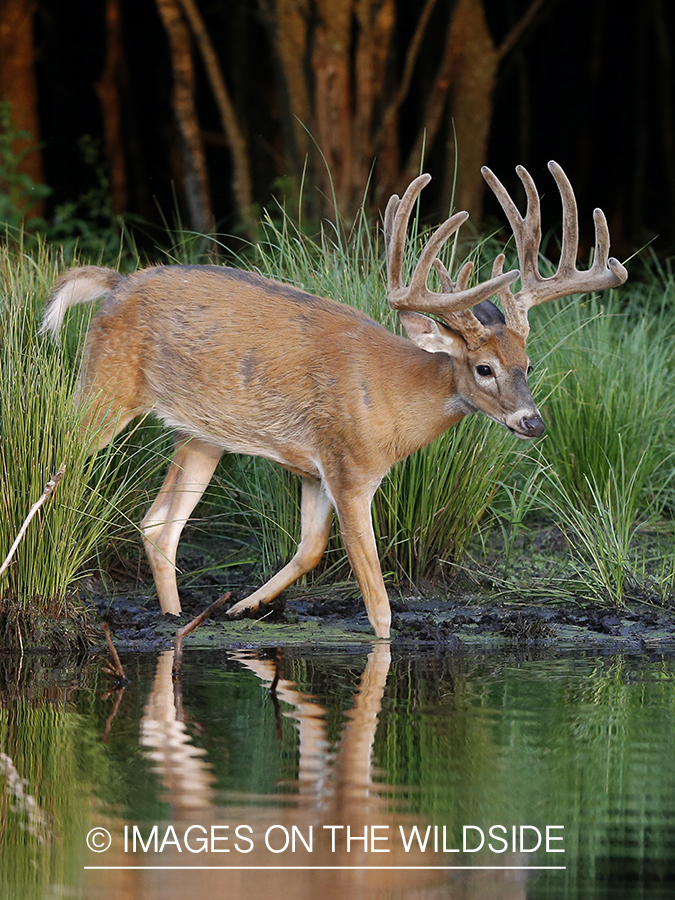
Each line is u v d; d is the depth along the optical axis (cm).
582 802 614
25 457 965
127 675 864
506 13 2942
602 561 1149
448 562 1178
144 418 1100
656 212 3069
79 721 738
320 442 1030
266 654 940
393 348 1023
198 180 2012
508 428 984
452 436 1166
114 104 2755
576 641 1004
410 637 1014
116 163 2753
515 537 1294
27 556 967
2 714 754
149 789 621
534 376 1302
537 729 731
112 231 1828
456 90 2031
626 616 1084
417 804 607
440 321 1021
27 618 962
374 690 820
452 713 762
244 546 1271
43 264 1326
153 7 3086
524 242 1020
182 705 777
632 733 725
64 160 3055
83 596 1116
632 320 1602
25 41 2331
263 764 658
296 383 1030
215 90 2042
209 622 1055
